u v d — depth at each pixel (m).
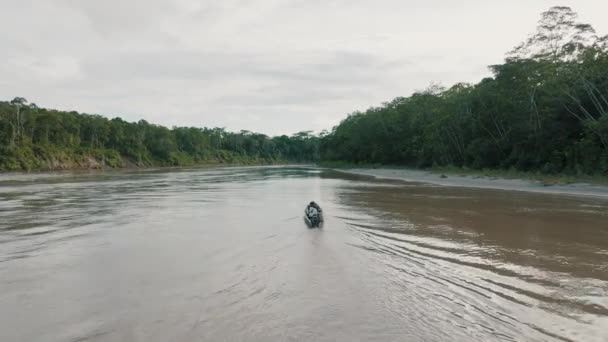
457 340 6.62
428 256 12.05
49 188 40.72
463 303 8.24
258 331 7.04
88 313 7.97
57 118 114.69
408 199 27.84
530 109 47.81
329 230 16.33
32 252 13.10
